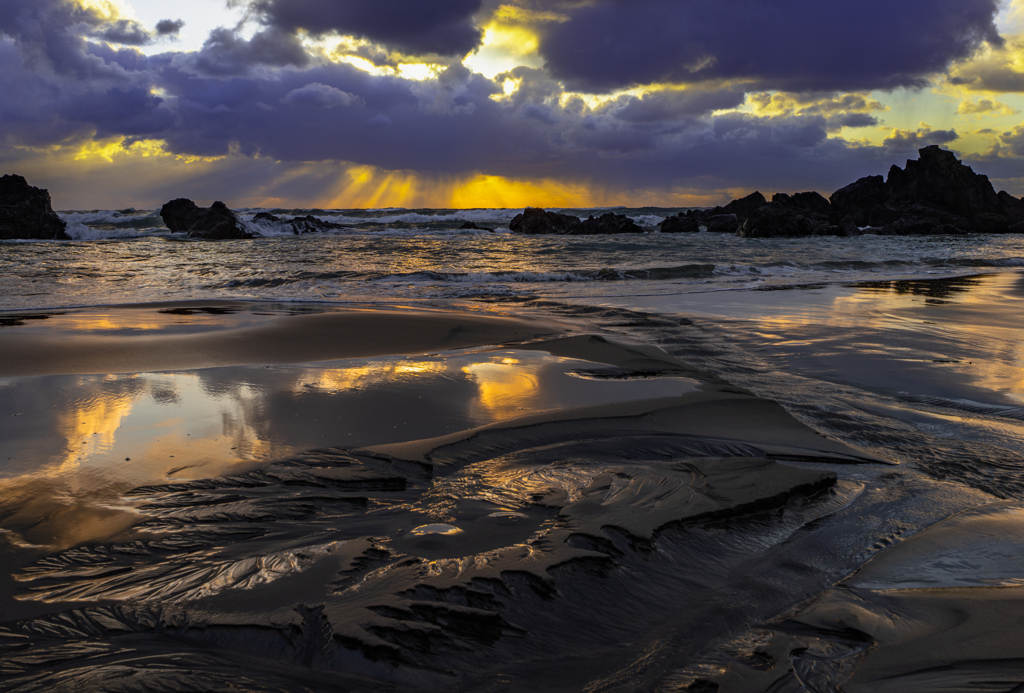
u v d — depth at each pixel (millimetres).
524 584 2291
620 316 9195
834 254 21703
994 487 3348
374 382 5180
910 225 41094
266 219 34750
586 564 2436
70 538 2588
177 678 1788
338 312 9219
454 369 5707
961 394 5070
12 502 2898
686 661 1956
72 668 1819
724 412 4484
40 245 23656
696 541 2695
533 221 39438
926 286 13141
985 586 2350
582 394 4914
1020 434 4164
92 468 3311
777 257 20281
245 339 6957
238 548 2535
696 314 9375
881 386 5328
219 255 19625
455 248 23047
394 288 12789
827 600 2275
